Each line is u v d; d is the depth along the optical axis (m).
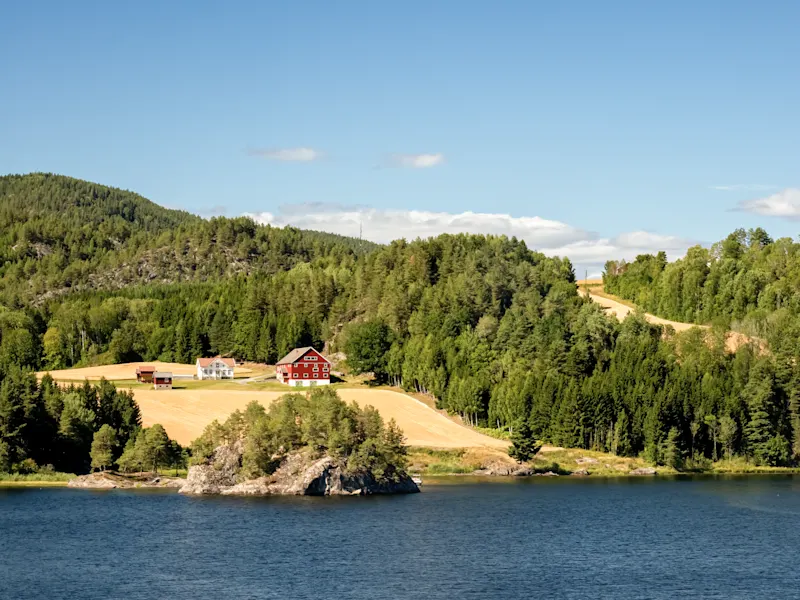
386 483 158.12
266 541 114.12
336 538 116.19
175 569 99.50
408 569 100.38
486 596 89.81
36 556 105.56
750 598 89.81
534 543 114.56
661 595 90.81
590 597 89.94
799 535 120.56
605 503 146.88
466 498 152.00
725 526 126.69
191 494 155.00
